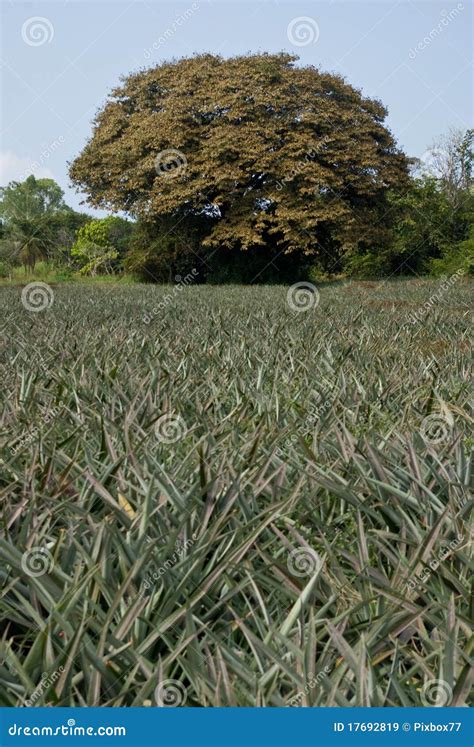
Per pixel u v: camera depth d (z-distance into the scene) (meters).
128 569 2.89
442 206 49.47
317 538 3.39
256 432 4.45
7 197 58.19
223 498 3.49
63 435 4.84
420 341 9.80
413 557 3.07
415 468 3.77
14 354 8.78
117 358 7.59
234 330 10.48
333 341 9.18
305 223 37.53
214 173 38.06
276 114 39.09
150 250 42.50
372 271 47.75
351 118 39.56
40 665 2.41
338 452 4.25
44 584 2.75
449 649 2.34
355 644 2.64
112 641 2.44
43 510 3.57
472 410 5.36
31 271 51.78
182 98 39.62
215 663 2.42
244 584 2.79
